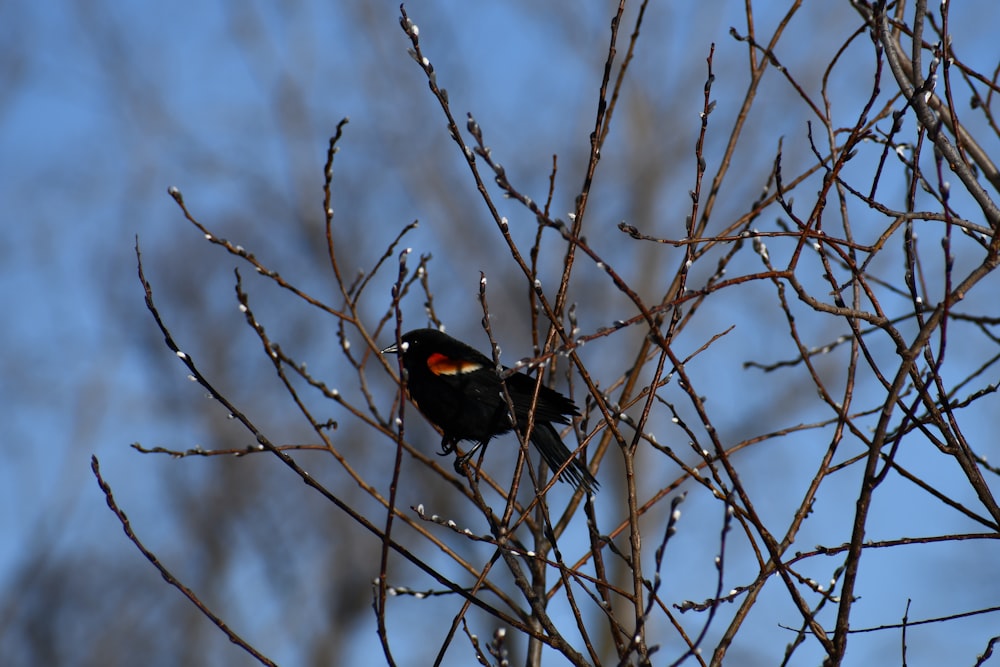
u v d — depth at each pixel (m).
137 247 7.35
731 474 6.55
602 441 9.07
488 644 6.93
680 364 6.36
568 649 6.86
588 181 7.28
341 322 8.67
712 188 8.80
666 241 6.60
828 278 7.10
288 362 8.55
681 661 6.02
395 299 6.76
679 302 6.29
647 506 7.05
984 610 6.87
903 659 6.83
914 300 6.67
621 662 5.97
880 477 6.10
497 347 7.18
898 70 7.32
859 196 6.89
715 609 6.00
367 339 8.63
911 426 6.89
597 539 7.13
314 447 7.98
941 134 7.24
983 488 6.69
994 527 6.73
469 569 7.62
